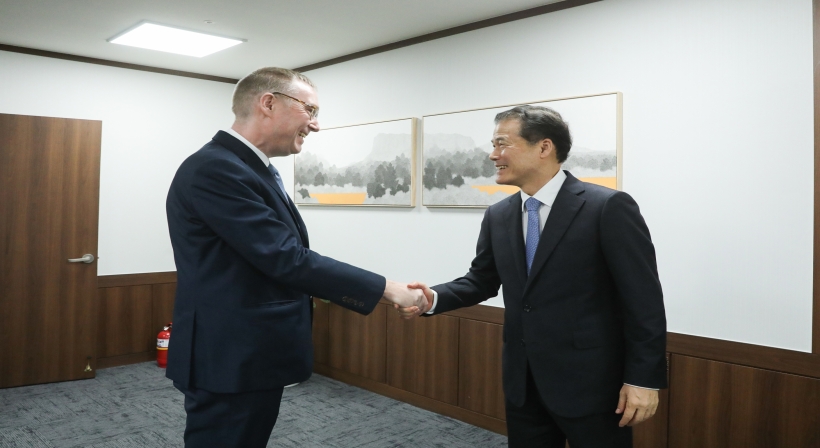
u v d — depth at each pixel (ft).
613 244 4.95
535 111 5.36
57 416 11.30
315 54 13.89
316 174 14.65
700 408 8.55
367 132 13.28
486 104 11.10
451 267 11.70
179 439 10.15
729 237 8.29
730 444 8.28
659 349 4.86
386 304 12.85
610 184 9.34
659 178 8.93
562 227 5.16
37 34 12.44
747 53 8.08
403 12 10.76
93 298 13.97
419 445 10.12
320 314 14.37
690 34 8.59
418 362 12.19
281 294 5.29
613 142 9.30
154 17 11.22
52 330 13.51
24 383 13.24
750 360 8.10
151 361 15.52
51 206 13.46
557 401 5.08
